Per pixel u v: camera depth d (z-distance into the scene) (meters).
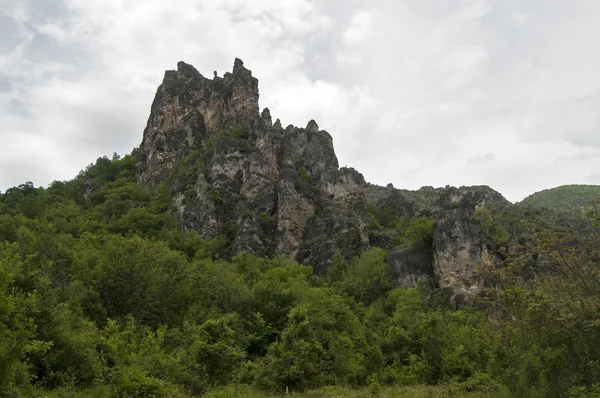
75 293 36.62
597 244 23.34
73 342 24.78
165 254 47.25
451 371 36.31
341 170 97.88
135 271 42.50
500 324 24.83
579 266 22.73
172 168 103.31
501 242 68.12
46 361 23.25
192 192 89.00
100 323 37.97
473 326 44.31
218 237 81.94
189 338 34.19
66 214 87.19
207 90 113.31
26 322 20.67
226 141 95.75
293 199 85.56
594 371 20.22
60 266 41.56
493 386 25.78
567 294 22.03
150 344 31.03
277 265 72.75
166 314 42.06
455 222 69.75
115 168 116.62
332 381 33.53
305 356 32.44
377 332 44.94
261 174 92.25
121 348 26.94
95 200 99.81
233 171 93.06
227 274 50.03
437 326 41.69
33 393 20.44
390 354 40.06
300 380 31.36
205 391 28.25
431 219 80.00
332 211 85.19
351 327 44.47
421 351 39.78
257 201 87.56
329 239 81.62
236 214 86.94
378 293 67.50
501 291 23.88
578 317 20.64
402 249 74.00
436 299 62.28
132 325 32.72
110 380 23.34
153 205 89.25
